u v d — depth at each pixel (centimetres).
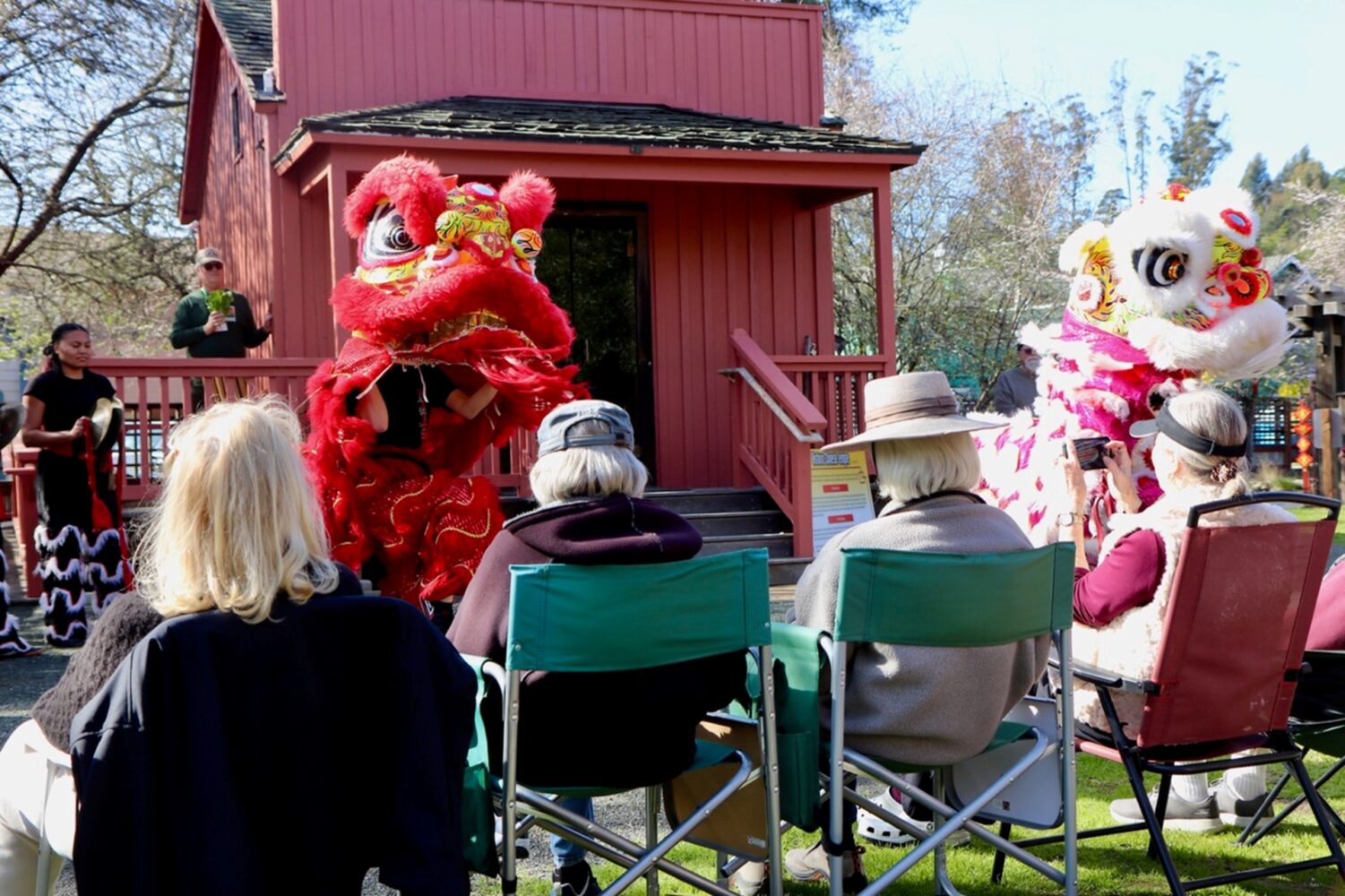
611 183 1091
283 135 1032
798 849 382
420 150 909
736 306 1122
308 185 984
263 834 225
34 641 734
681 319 1107
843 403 1042
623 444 306
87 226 2045
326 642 232
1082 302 530
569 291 1095
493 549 296
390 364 504
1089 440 485
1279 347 518
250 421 233
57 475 703
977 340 2205
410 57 1070
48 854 254
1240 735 339
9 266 1972
